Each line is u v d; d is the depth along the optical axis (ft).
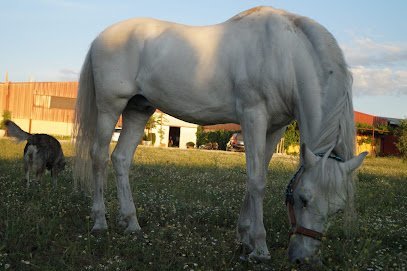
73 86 130.11
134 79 15.40
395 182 33.50
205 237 14.57
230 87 13.44
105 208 16.84
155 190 23.66
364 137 108.06
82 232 14.83
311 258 10.78
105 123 15.85
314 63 12.10
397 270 11.40
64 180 26.43
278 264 11.55
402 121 92.43
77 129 16.44
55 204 17.85
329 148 11.05
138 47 15.29
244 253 12.92
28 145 24.21
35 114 127.44
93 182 15.83
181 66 14.11
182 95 14.25
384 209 20.10
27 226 13.78
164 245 13.20
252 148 12.82
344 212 10.46
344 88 11.41
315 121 11.76
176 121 130.31
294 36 12.51
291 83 12.39
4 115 117.19
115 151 16.37
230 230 15.64
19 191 20.47
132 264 11.82
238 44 13.29
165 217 17.16
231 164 46.75
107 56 15.49
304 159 10.64
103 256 12.58
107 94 15.56
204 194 22.71
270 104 12.71
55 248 12.78
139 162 42.06
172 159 50.34
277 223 16.39
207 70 13.66
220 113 13.96
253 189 12.71
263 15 13.34
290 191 11.23
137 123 16.66
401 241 15.06
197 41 14.16
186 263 11.64
